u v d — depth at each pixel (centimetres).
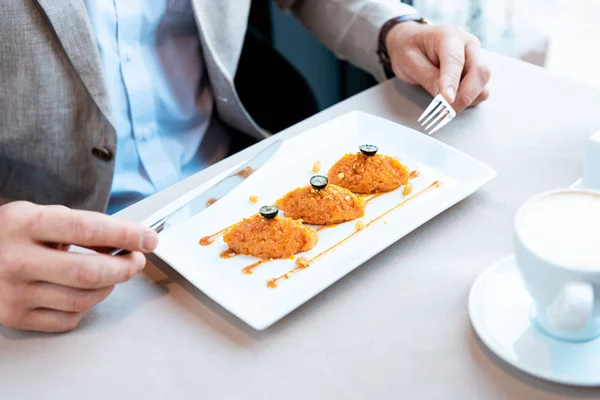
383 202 76
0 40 89
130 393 54
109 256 61
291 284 63
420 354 55
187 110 113
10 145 97
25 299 59
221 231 72
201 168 115
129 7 102
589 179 71
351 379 54
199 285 63
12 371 56
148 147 109
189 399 53
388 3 112
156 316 62
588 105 93
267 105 129
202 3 108
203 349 58
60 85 94
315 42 169
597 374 50
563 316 47
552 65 162
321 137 88
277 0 128
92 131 97
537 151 83
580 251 49
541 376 50
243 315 58
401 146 85
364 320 59
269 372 55
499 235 69
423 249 68
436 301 61
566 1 151
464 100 90
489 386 52
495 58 107
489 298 58
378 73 113
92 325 61
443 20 155
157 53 109
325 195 73
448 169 79
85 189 103
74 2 89
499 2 148
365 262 67
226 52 114
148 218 74
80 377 56
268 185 80
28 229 60
